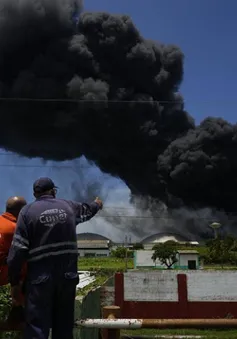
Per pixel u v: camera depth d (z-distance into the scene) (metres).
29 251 2.96
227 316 23.36
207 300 23.66
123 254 59.56
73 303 3.03
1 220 3.43
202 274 24.00
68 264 2.98
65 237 3.01
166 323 3.30
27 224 2.99
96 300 13.66
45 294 2.87
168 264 48.00
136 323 3.29
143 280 23.80
